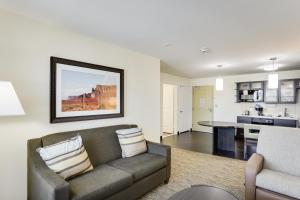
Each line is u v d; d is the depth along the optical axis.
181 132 6.86
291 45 3.05
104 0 1.75
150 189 2.37
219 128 4.50
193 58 4.02
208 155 4.09
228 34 2.59
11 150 1.98
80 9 1.92
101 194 1.73
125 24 2.30
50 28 2.31
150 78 3.86
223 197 1.58
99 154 2.44
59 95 2.35
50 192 1.44
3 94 1.54
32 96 2.13
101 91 2.86
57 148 1.89
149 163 2.40
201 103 7.29
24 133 2.06
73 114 2.49
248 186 2.01
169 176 2.74
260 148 2.43
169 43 3.01
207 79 7.14
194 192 1.67
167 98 6.91
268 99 5.64
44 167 1.74
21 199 2.04
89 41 2.74
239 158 3.88
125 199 2.01
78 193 1.61
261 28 2.37
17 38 2.03
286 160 2.21
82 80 2.61
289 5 1.80
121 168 2.22
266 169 2.21
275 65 4.72
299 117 5.25
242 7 1.85
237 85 6.30
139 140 2.81
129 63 3.40
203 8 1.88
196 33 2.57
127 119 3.35
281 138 2.32
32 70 2.14
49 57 2.29
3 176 1.92
